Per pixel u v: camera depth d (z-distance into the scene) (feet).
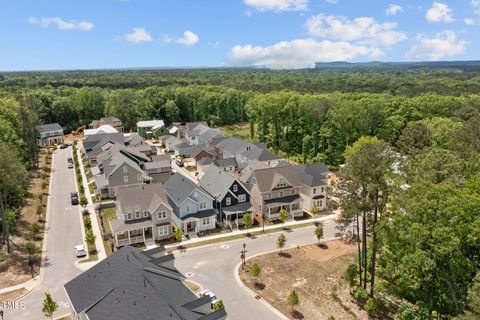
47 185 233.55
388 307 117.70
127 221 156.76
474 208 109.19
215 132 345.31
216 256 145.38
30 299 115.03
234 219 177.88
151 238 159.63
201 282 126.31
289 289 123.95
